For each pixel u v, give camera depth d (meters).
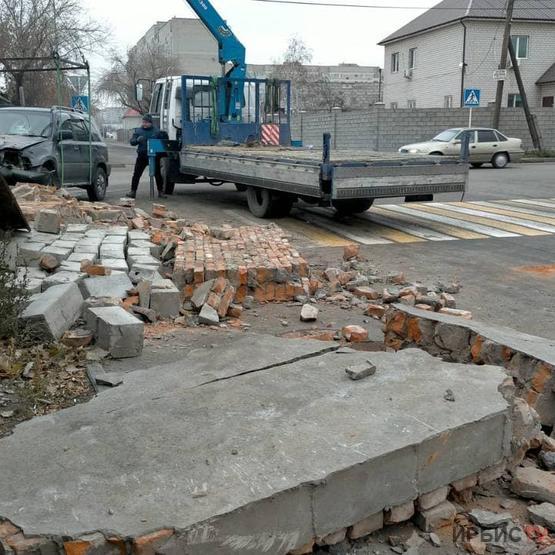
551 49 39.66
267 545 2.65
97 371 4.66
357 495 2.86
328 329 6.25
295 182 11.38
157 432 3.16
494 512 3.21
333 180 10.54
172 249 8.19
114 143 71.25
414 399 3.44
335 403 3.41
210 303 6.41
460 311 6.17
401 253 10.07
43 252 6.92
